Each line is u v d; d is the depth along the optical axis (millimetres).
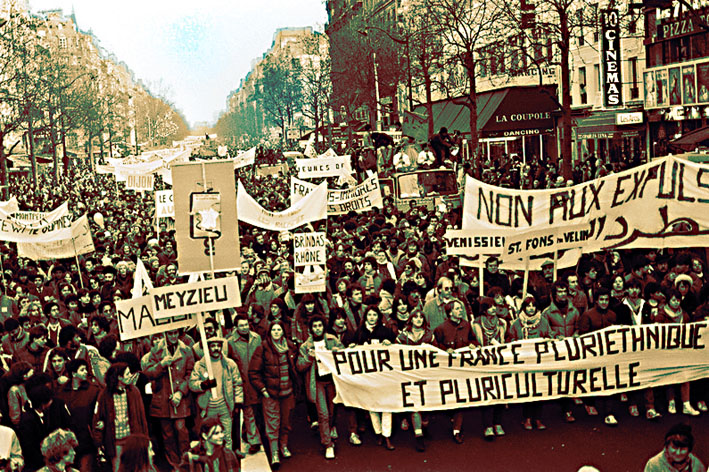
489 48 53344
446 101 61969
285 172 52844
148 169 35906
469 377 11172
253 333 11539
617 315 11914
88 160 115188
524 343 11258
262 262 16938
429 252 18141
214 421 8945
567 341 11312
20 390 10383
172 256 20750
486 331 11875
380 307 13188
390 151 38625
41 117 71375
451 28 47500
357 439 11547
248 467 10727
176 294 10719
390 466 10516
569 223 13484
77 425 9961
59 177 86062
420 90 69312
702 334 11461
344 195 21281
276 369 10875
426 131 49531
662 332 11391
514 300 13516
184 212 11562
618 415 11898
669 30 37531
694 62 34281
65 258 20188
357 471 10445
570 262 14672
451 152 35188
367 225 22859
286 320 12273
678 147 30375
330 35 89500
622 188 13430
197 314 10727
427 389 11109
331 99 87812
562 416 12023
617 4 42531
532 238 12500
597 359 11328
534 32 46406
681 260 13820
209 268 11617
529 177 37750
